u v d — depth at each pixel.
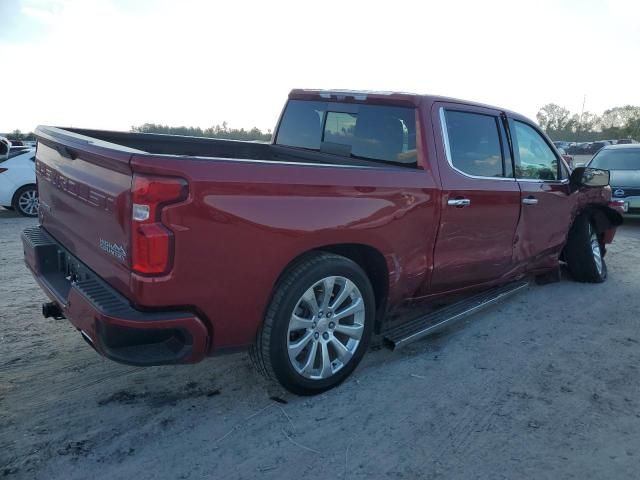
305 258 3.41
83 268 3.37
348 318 3.70
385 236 3.70
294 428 3.24
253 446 3.06
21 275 6.20
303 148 5.09
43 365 3.92
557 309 5.52
